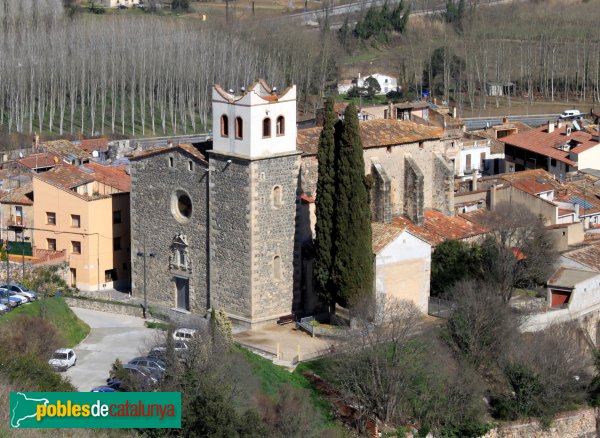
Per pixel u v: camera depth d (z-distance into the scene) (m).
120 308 177.00
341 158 165.25
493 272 182.12
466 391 157.12
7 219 195.38
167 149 175.75
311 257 173.50
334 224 166.88
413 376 155.25
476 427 156.38
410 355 155.38
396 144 190.25
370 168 187.00
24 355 144.12
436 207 197.88
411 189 192.00
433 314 175.12
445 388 156.88
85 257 189.62
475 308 166.38
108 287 191.50
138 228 181.50
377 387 152.75
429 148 195.88
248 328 169.25
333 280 167.12
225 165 169.25
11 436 125.31
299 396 148.25
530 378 162.12
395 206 192.25
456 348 165.75
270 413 144.12
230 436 131.88
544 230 192.88
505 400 161.75
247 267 168.75
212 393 133.75
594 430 165.50
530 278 187.38
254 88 166.50
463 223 196.12
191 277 175.75
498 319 166.75
